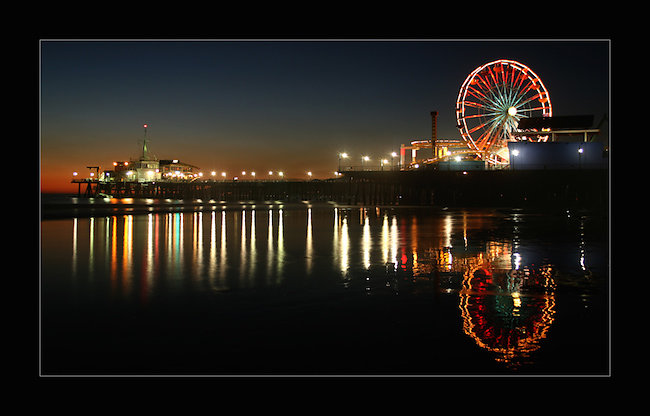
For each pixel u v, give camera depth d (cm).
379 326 852
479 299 1057
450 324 863
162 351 731
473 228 2964
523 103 6250
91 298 1064
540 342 770
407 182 6562
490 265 1534
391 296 1088
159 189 12206
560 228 2917
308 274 1377
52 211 4591
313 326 852
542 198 5609
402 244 2131
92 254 1802
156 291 1141
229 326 854
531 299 1052
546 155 5728
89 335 801
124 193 12900
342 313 940
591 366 679
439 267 1498
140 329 834
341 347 748
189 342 770
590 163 5634
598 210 4838
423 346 752
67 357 708
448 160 8081
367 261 1633
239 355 716
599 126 5694
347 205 7106
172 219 3859
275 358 705
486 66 6216
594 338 784
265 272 1411
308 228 3019
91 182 13350
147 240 2308
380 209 5656
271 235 2567
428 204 6512
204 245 2111
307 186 8975
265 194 9919
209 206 6344
